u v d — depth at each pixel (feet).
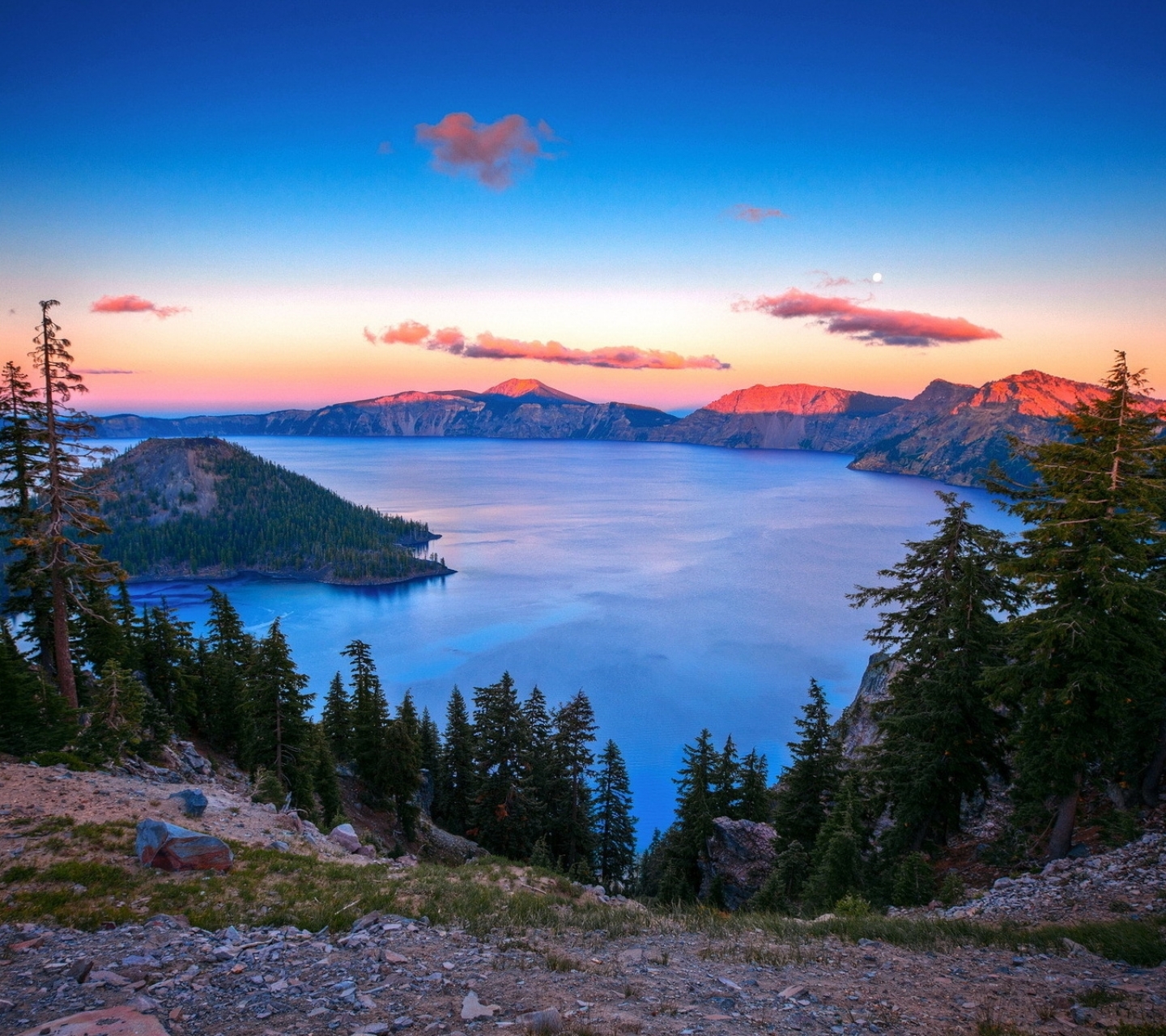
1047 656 62.23
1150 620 59.57
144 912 41.16
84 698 122.31
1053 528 61.36
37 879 44.14
